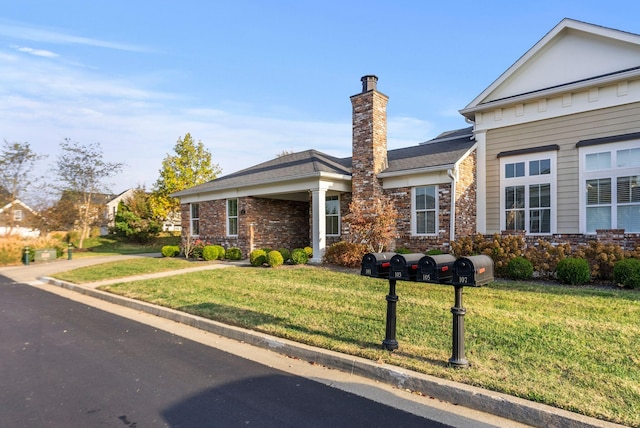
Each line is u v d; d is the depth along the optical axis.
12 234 23.92
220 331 6.12
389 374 4.06
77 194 28.47
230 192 17.44
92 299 9.45
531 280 9.20
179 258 18.23
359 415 3.35
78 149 28.23
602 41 10.70
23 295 10.19
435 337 5.12
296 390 3.92
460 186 12.05
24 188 26.50
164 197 31.56
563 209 11.16
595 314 6.00
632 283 7.87
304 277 10.52
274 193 15.57
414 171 12.31
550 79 11.59
